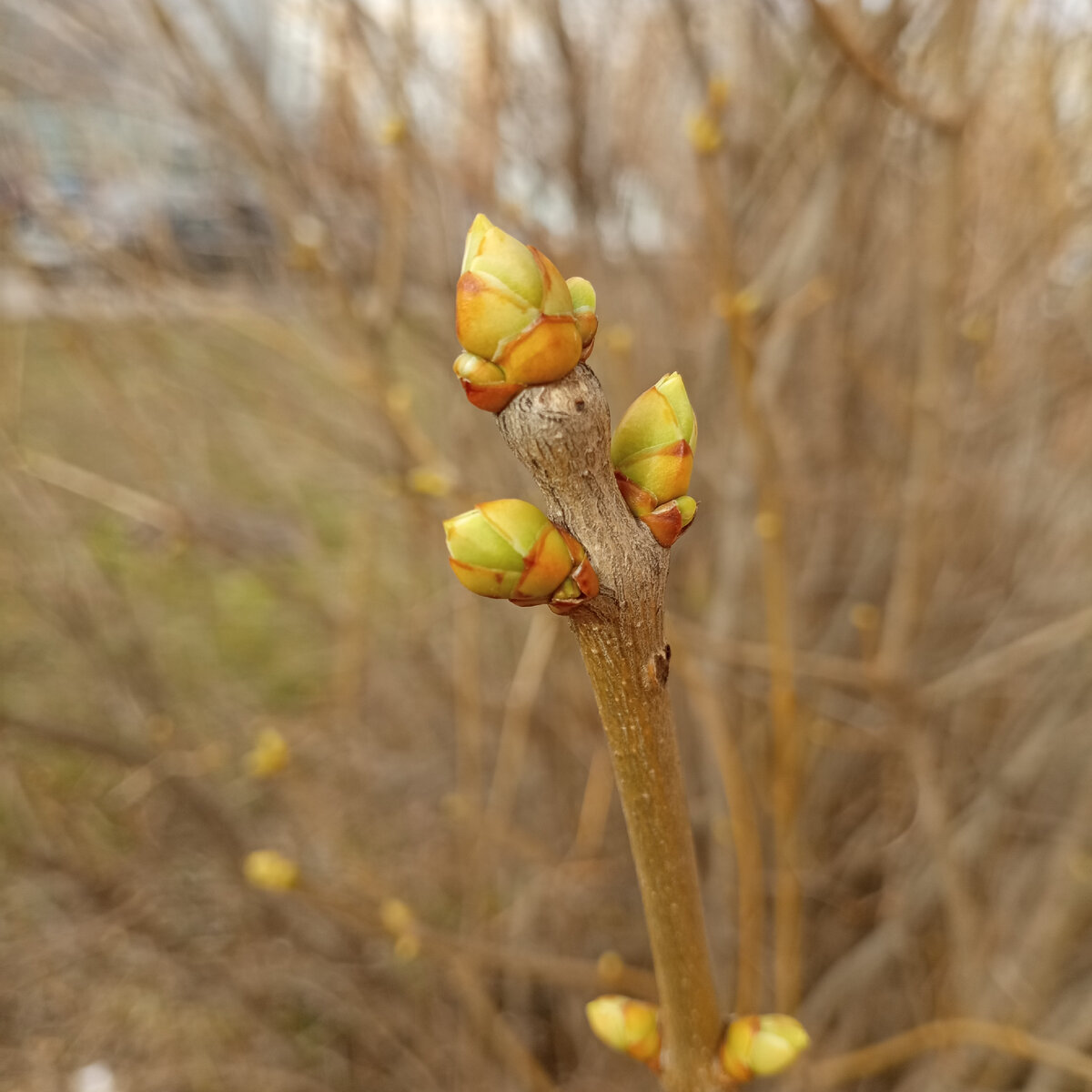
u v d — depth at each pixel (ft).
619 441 0.31
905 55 0.83
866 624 0.81
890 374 1.13
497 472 1.14
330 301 0.99
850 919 1.25
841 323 1.09
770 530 0.68
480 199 0.99
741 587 1.04
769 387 0.95
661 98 1.15
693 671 0.73
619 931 1.32
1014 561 1.28
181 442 1.52
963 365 1.11
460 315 0.28
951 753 1.30
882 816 1.34
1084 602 1.12
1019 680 1.23
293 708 1.72
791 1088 0.84
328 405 1.45
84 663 1.51
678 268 1.19
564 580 0.29
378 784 1.46
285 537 1.37
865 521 1.28
